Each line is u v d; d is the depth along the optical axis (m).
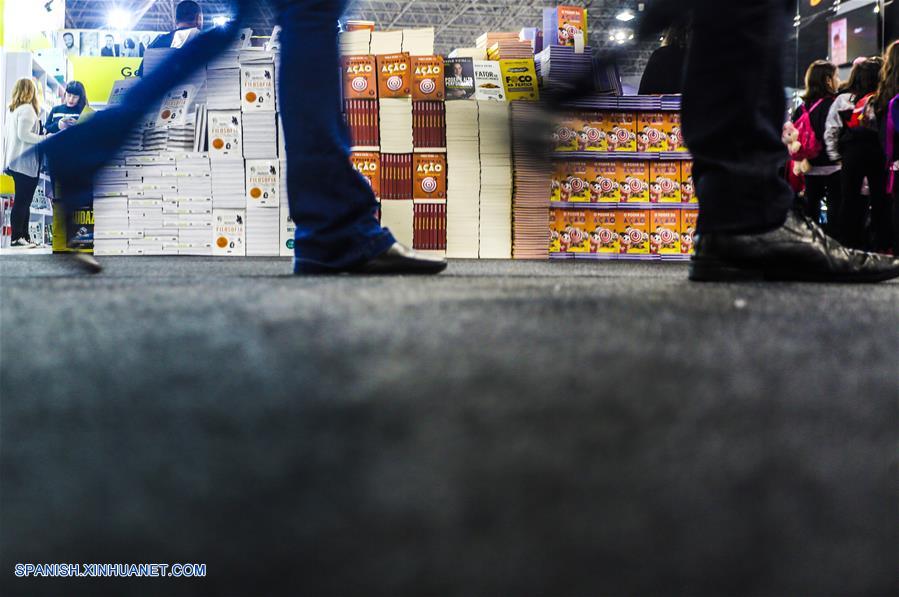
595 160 4.88
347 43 4.77
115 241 4.62
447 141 4.65
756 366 0.51
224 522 0.25
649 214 4.94
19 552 0.23
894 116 4.09
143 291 1.10
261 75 4.55
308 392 0.41
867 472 0.31
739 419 0.38
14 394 0.41
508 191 4.69
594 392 0.42
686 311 0.83
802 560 0.24
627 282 1.56
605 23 14.48
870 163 4.55
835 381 0.47
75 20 18.00
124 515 0.25
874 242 4.75
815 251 1.57
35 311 0.78
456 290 1.15
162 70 1.83
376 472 0.29
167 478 0.29
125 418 0.36
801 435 0.36
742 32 1.48
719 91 1.52
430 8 18.00
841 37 6.61
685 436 0.35
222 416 0.37
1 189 6.79
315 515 0.25
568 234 4.89
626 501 0.27
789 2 1.51
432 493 0.27
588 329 0.65
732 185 1.56
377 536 0.24
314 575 0.22
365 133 4.59
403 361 0.50
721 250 1.58
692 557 0.23
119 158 2.01
